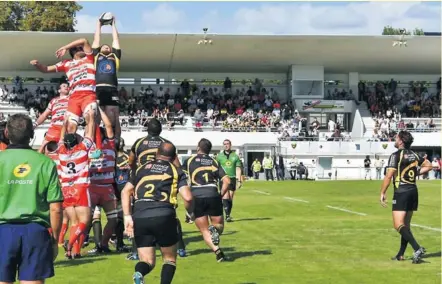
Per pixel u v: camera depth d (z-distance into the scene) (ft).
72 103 43.50
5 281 21.01
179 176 26.63
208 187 37.32
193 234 49.60
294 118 171.22
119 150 40.96
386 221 59.06
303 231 51.52
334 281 32.07
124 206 26.99
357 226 54.85
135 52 179.11
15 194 21.15
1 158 21.31
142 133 158.51
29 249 20.98
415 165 37.29
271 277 32.94
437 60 188.55
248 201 82.84
